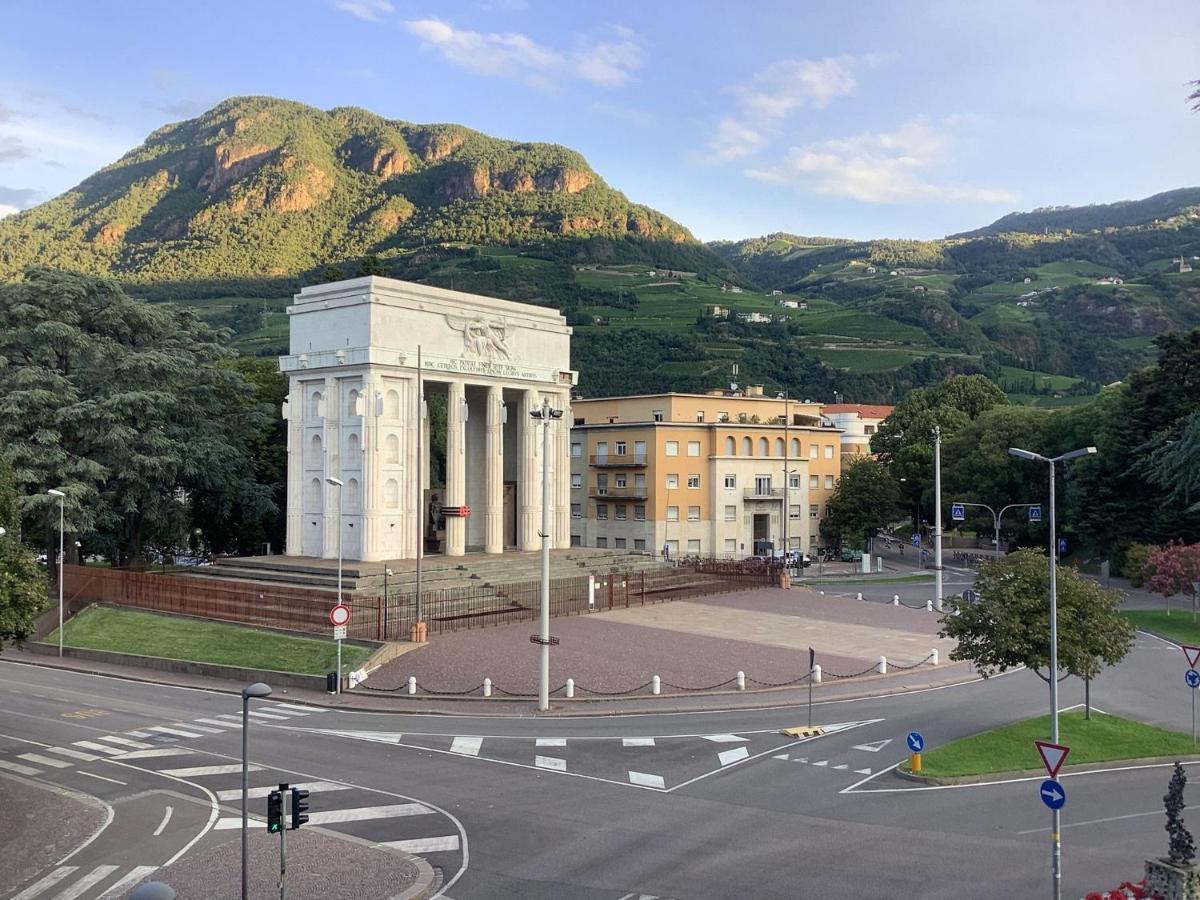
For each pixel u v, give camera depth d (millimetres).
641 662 44656
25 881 20891
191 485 71125
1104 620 34781
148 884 14086
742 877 20609
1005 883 20266
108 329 67688
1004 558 36812
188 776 28625
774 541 101438
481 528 75562
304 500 65812
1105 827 24141
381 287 62375
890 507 104625
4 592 30094
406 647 45312
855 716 36594
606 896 19641
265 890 19969
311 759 30344
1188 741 33219
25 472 57156
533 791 26906
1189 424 72250
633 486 96812
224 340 76875
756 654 47344
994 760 29812
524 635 49500
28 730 34500
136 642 49875
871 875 20719
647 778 28250
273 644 46750
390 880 20438
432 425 97625
